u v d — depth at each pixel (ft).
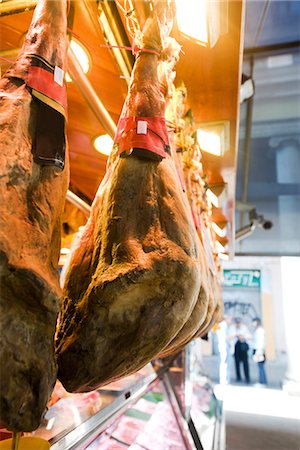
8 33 5.41
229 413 21.43
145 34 3.63
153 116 3.23
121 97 7.02
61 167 2.45
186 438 8.41
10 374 1.82
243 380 32.86
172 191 3.01
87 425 4.40
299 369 33.76
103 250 2.74
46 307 1.98
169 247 2.68
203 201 6.89
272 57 26.02
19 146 2.27
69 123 7.92
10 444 2.25
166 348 3.15
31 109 2.42
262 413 21.68
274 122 28.78
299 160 28.53
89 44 5.64
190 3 4.70
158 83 3.51
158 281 2.51
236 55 6.10
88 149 8.86
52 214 2.33
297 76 26.84
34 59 2.53
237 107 7.81
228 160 9.96
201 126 8.54
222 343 34.22
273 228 28.02
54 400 4.68
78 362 2.41
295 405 23.82
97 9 4.66
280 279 36.65
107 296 2.42
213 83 6.94
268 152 29.07
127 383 6.80
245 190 27.22
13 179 2.17
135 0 4.41
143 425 6.74
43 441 2.34
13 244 1.97
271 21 23.73
